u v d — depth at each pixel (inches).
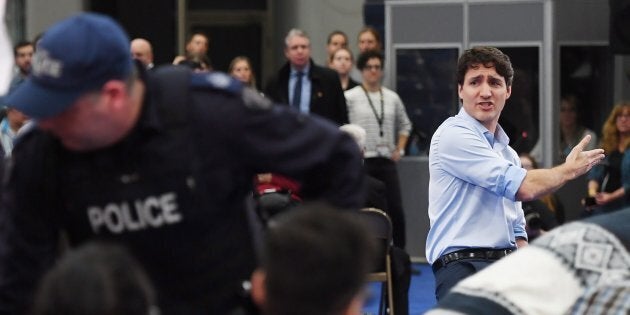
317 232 142.5
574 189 676.1
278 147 186.5
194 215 183.9
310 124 188.7
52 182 185.3
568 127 676.7
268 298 142.7
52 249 190.4
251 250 190.7
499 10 665.6
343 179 189.9
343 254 141.5
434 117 676.7
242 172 188.4
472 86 323.3
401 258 449.1
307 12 806.5
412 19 674.8
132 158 181.9
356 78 745.6
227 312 187.9
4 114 470.9
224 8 1002.7
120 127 179.2
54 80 173.3
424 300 591.8
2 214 191.0
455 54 673.0
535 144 665.0
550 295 159.9
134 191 182.7
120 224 184.7
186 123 183.5
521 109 665.0
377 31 709.3
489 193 318.7
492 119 323.3
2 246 190.1
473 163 315.0
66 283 132.8
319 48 799.1
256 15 986.1
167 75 185.8
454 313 161.0
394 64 677.9
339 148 189.5
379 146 637.3
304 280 140.6
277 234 143.5
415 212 681.6
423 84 676.1
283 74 630.5
